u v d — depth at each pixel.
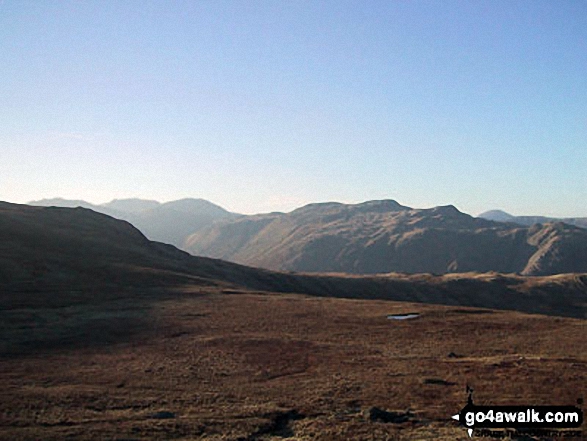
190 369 36.09
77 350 42.53
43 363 37.69
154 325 52.81
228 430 24.28
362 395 29.66
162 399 28.88
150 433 23.50
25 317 54.47
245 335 48.19
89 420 25.05
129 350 42.47
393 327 52.94
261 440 23.44
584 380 31.53
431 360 38.41
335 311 62.41
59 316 56.19
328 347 43.22
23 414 25.50
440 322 55.81
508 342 45.50
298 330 51.00
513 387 30.36
